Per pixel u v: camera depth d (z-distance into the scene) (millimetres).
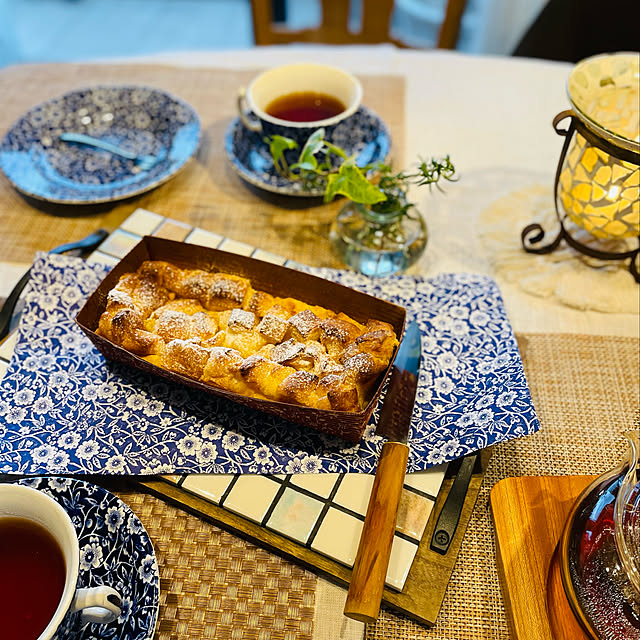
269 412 649
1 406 690
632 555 490
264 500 623
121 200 979
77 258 832
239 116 1054
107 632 523
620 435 706
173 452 652
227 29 3010
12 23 3004
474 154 1072
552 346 786
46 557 523
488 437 653
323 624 564
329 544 594
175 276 733
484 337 755
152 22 3064
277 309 699
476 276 824
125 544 566
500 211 962
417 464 638
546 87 1216
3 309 791
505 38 2002
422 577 583
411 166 1038
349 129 1049
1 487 520
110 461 644
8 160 991
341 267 875
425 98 1188
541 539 603
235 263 740
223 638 557
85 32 3002
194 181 1016
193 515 632
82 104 1083
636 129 864
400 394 683
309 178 938
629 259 887
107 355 708
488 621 578
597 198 783
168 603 576
